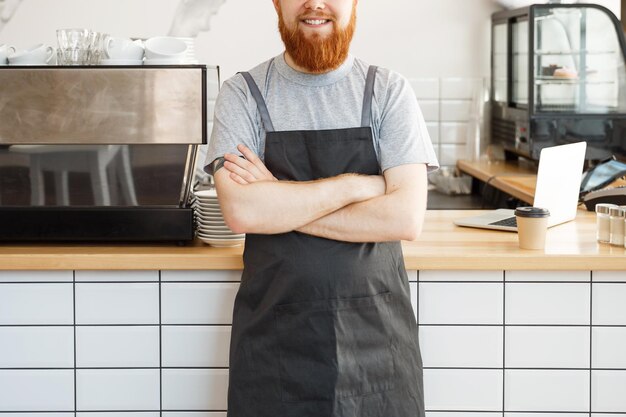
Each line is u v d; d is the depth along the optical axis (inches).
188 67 102.9
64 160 105.5
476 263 101.7
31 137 104.1
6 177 105.8
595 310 104.1
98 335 105.5
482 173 193.0
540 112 188.7
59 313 105.3
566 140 188.2
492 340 105.0
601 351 104.7
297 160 95.7
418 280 104.5
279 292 92.3
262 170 94.6
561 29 188.2
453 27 212.2
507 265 101.6
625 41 189.2
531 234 104.3
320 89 96.6
